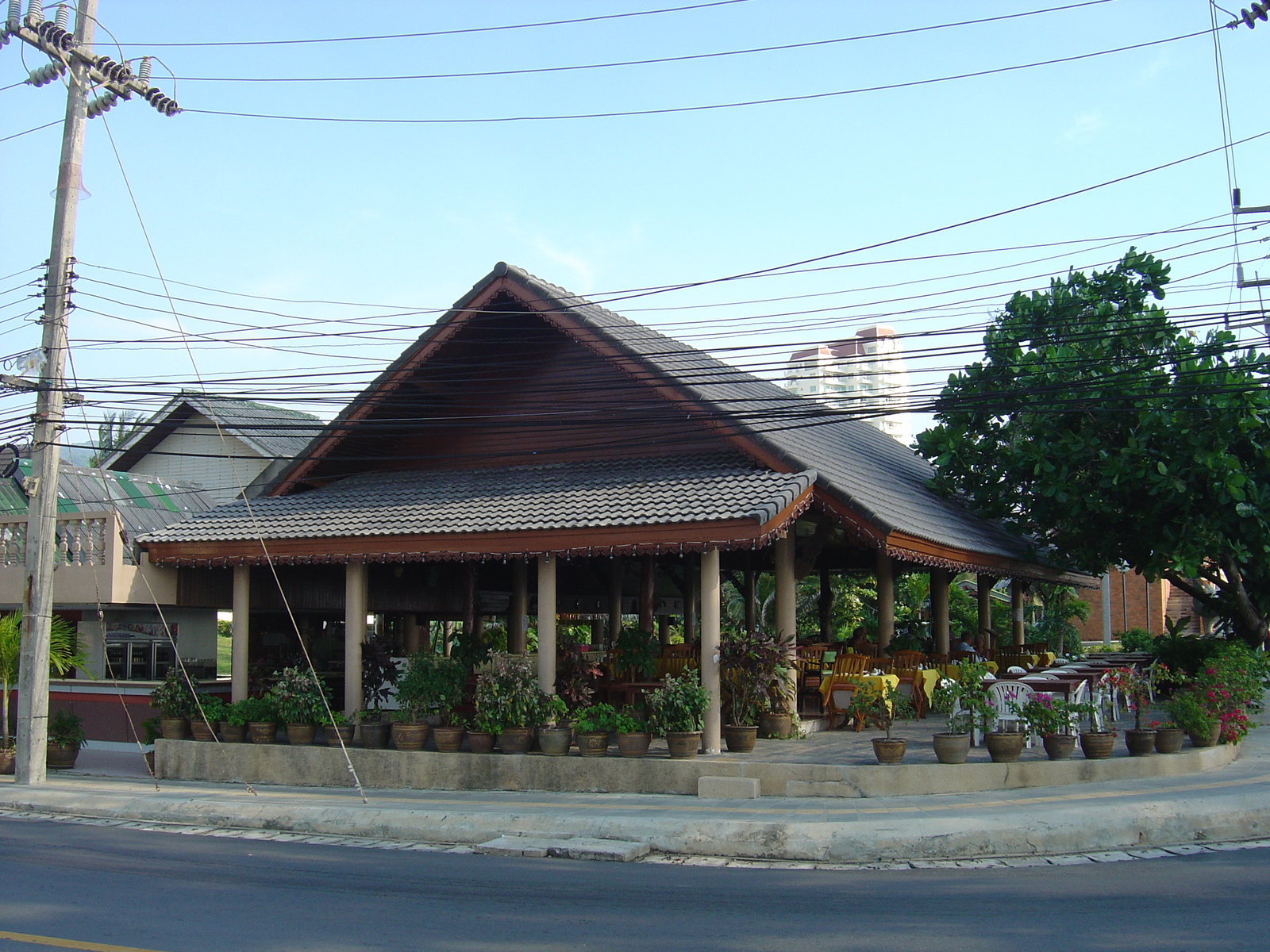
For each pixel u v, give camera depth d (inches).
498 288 686.5
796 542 690.2
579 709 585.6
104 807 563.5
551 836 456.1
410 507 663.1
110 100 668.7
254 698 678.5
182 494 984.3
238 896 361.7
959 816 449.1
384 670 668.1
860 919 321.4
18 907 347.6
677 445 690.2
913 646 838.5
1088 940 294.4
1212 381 741.3
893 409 655.1
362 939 303.4
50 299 649.0
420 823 481.7
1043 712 546.9
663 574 1050.1
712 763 531.2
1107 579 1945.1
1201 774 554.3
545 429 730.2
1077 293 833.5
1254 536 754.8
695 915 330.3
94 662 829.2
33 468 655.1
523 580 828.0
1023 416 824.3
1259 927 306.0
